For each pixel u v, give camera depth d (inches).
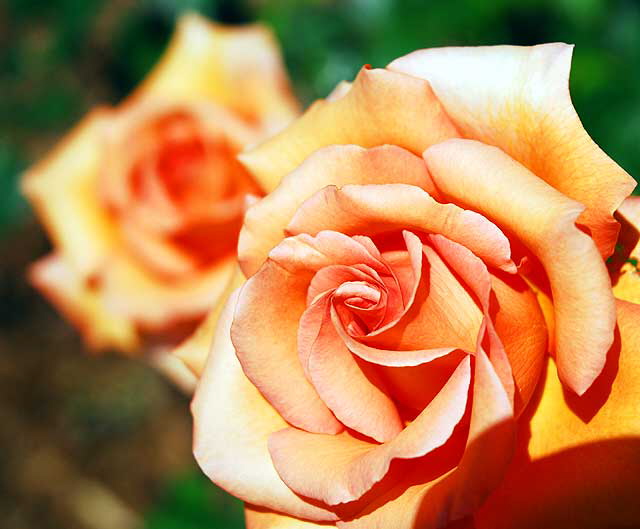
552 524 13.1
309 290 13.9
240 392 14.3
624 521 12.9
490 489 12.6
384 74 13.8
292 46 23.7
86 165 22.4
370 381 13.9
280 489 14.0
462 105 13.8
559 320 13.0
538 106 13.4
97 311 21.9
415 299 13.2
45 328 36.4
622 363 13.1
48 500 34.4
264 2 24.5
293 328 14.2
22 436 35.3
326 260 13.7
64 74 31.1
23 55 31.0
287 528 14.1
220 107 20.2
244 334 13.9
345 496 13.3
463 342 13.2
